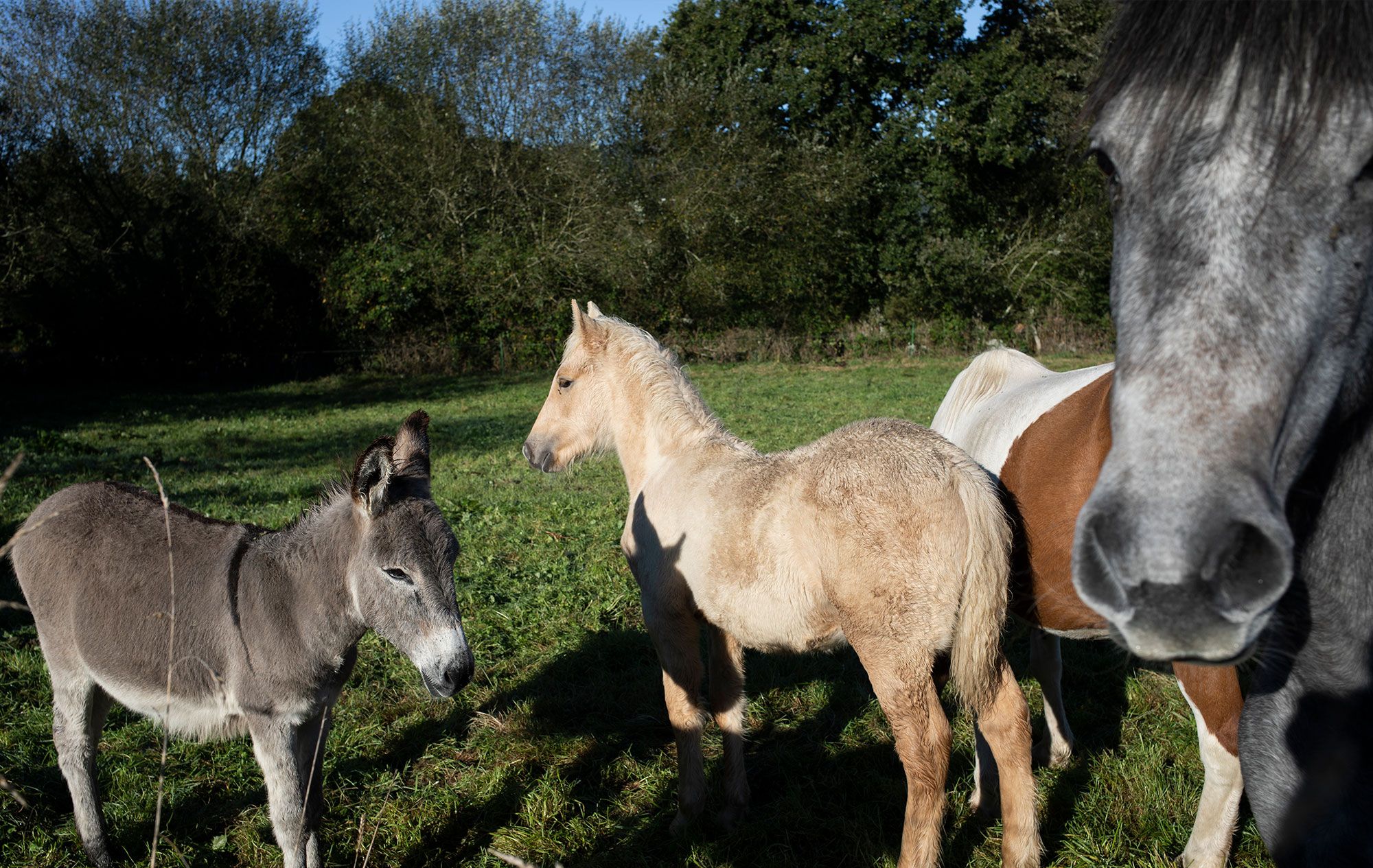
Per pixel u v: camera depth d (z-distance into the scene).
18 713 4.86
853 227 32.06
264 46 28.80
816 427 14.41
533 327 26.50
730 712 3.99
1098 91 1.88
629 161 30.55
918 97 31.33
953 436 4.54
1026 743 3.22
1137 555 1.40
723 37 33.81
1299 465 1.61
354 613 3.31
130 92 27.38
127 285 23.55
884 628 3.20
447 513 8.98
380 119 26.80
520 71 27.67
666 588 3.88
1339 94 1.50
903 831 3.37
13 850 3.75
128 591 3.49
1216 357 1.46
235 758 4.49
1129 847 3.63
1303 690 2.05
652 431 4.39
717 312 28.75
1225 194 1.53
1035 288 29.91
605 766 4.46
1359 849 1.94
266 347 25.39
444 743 4.66
